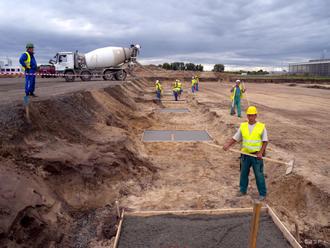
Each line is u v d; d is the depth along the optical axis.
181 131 12.38
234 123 12.22
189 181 6.93
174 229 4.56
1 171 4.36
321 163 7.43
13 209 3.84
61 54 26.56
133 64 31.28
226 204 5.66
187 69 96.56
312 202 5.41
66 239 4.27
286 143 9.64
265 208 5.12
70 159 5.80
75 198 5.19
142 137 11.09
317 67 78.25
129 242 4.27
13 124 5.96
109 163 6.49
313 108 18.91
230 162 8.36
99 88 14.84
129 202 5.66
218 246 4.16
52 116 7.62
